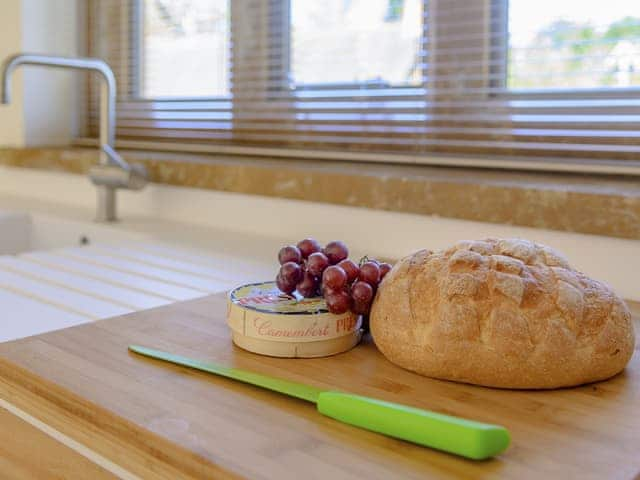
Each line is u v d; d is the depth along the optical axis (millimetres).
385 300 665
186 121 1836
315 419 543
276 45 1683
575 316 610
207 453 486
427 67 1421
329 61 1579
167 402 571
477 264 637
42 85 2002
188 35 1859
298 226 1345
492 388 609
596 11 1203
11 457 673
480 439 468
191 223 1528
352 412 527
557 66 1265
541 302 613
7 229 1629
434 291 638
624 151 1188
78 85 2070
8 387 661
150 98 1963
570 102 1251
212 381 617
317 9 1597
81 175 1743
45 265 1137
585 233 986
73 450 597
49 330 810
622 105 1185
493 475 461
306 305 701
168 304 852
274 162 1482
